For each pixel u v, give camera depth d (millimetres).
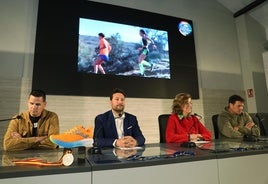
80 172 763
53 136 929
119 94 1947
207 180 945
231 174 1001
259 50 3953
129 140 1504
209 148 1210
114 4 3111
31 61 2590
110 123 1857
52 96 2570
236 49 3955
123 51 3000
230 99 2475
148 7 3336
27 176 709
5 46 2518
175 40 3377
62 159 824
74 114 2637
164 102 3125
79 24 2818
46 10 2688
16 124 1648
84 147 907
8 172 697
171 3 3531
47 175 729
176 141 1854
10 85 2461
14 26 2596
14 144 1399
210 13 3850
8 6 2615
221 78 3672
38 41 2586
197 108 3350
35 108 1646
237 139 1835
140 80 3020
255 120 2652
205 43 3676
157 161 874
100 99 2779
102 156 1010
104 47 2900
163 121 2104
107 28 2971
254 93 3682
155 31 3262
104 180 788
